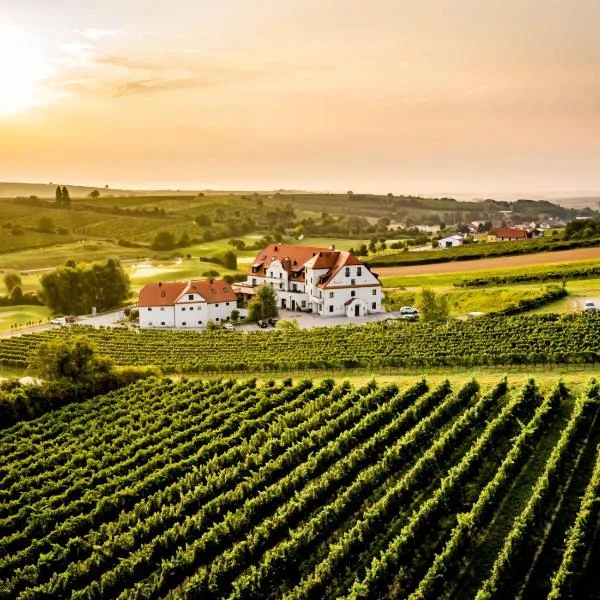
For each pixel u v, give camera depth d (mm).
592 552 43750
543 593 41375
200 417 71125
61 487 57094
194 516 49656
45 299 169375
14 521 52219
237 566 44562
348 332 113500
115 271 174750
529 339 95125
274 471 56656
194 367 99000
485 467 55438
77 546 47719
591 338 93250
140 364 104625
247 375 95875
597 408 61812
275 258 158375
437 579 41062
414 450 58625
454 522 48938
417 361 89812
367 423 63031
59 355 84312
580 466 53531
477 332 102750
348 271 141000
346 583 43625
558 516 47906
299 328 125375
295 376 92250
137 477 58062
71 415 75812
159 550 46719
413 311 137125
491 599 39500
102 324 150000
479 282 149000
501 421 60000
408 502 51125
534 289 133625
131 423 71750
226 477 55344
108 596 43125
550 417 61844
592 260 160500
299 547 45031
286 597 41062
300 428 64062
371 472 53094
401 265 187125
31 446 65875
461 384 74812
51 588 42938
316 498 51469
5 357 116250
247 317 144250
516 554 42688
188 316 143250
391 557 42844
